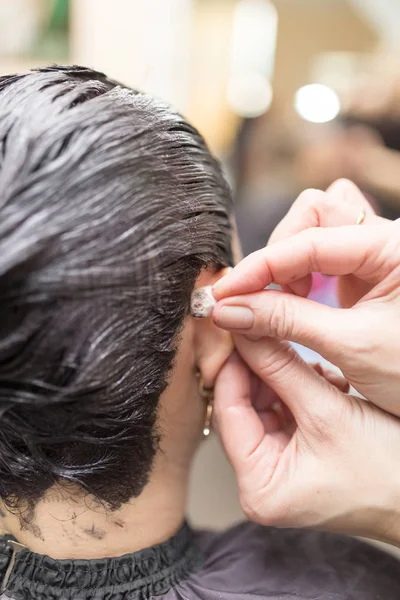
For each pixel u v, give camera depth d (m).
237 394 0.47
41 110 0.34
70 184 0.32
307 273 0.43
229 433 0.47
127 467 0.41
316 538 0.54
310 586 0.47
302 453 0.46
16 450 0.37
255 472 0.46
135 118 0.36
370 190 1.04
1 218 0.31
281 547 0.53
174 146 0.39
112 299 0.33
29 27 1.02
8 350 0.31
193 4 1.11
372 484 0.44
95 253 0.32
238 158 1.17
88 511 0.42
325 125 1.09
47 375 0.33
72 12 1.03
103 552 0.43
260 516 0.46
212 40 1.14
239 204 1.10
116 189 0.33
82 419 0.35
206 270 0.42
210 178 0.42
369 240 0.41
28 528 0.42
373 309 0.42
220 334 0.45
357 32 1.14
